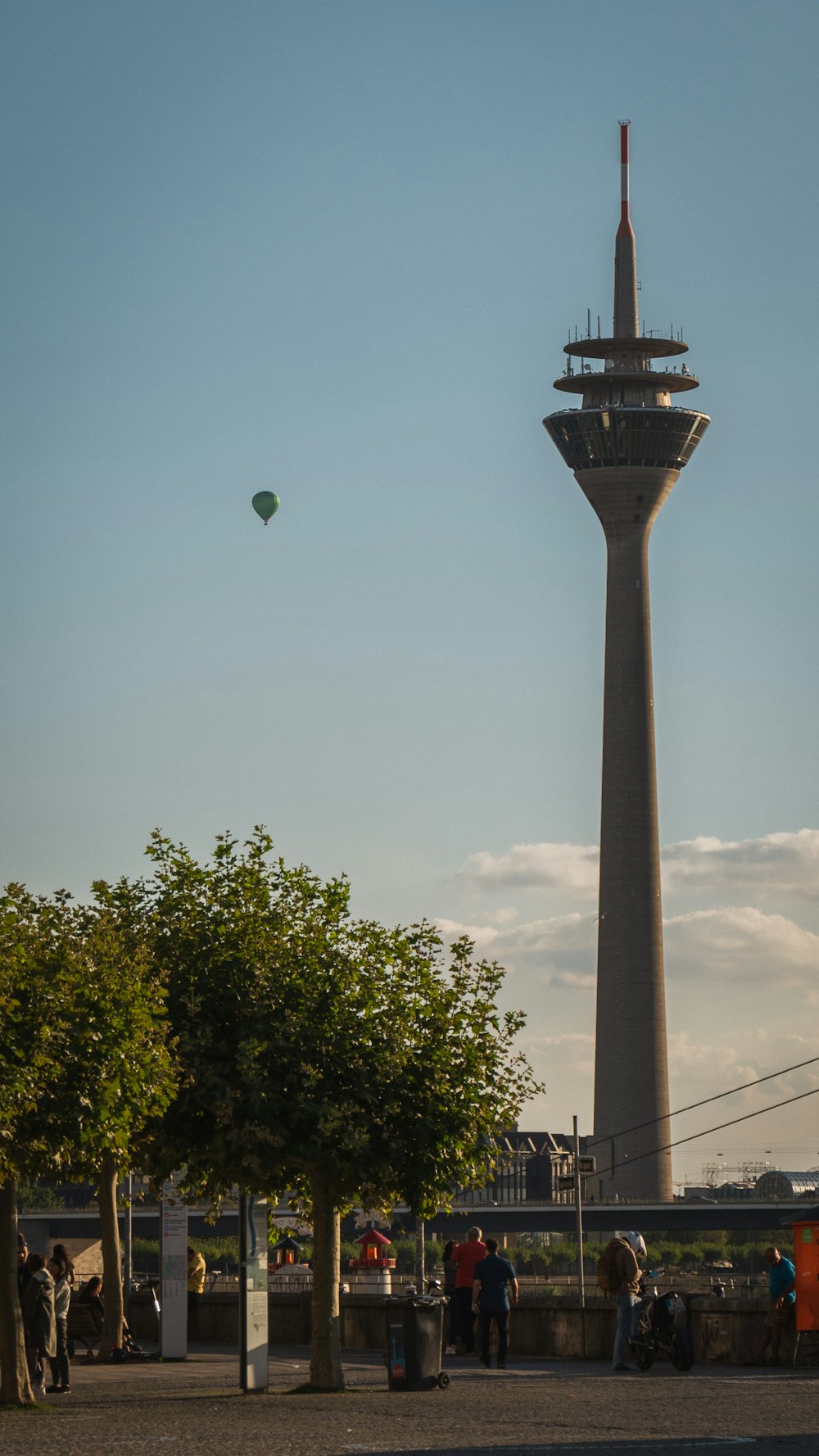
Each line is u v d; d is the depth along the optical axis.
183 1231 41.91
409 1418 26.55
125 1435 24.30
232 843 35.25
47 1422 26.59
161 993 31.62
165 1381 35.94
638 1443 22.66
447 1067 33.72
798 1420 25.67
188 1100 32.78
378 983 34.03
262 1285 33.19
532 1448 22.14
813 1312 36.62
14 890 34.03
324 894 34.94
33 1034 30.19
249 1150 31.88
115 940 33.22
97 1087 30.36
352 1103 32.50
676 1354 36.50
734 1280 88.88
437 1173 33.47
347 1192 33.66
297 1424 25.80
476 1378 35.25
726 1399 29.23
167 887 35.34
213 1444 22.91
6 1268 30.84
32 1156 30.70
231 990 33.31
